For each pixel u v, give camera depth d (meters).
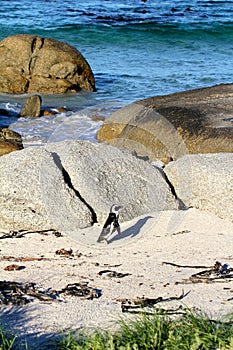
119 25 37.22
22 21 38.00
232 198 9.43
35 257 8.08
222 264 7.78
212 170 9.75
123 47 33.06
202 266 7.72
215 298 6.73
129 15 41.31
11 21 37.91
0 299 6.65
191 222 9.30
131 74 26.48
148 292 6.92
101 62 29.12
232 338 5.48
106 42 34.16
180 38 35.56
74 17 39.59
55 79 23.14
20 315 6.33
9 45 23.45
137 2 47.66
